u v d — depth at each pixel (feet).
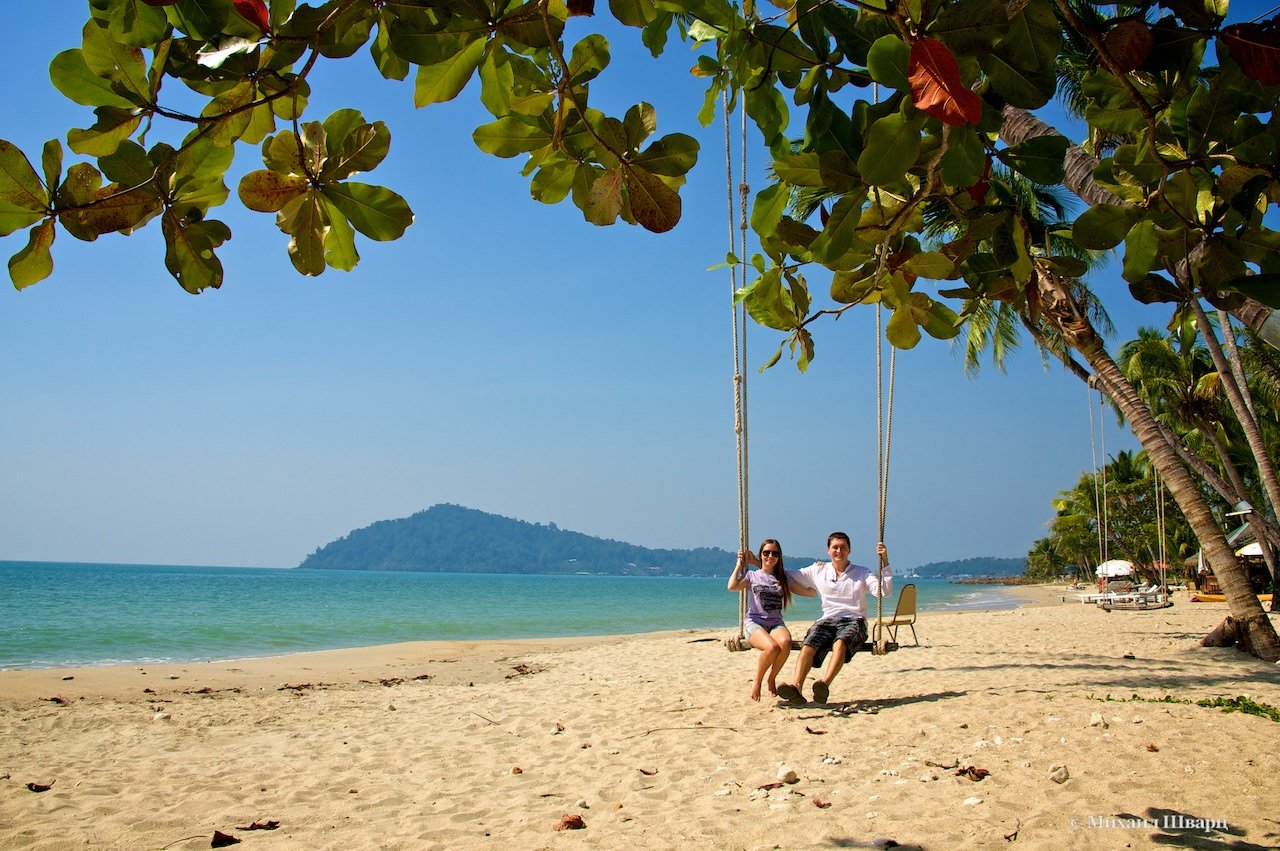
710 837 11.94
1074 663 29.96
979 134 5.25
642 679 32.60
